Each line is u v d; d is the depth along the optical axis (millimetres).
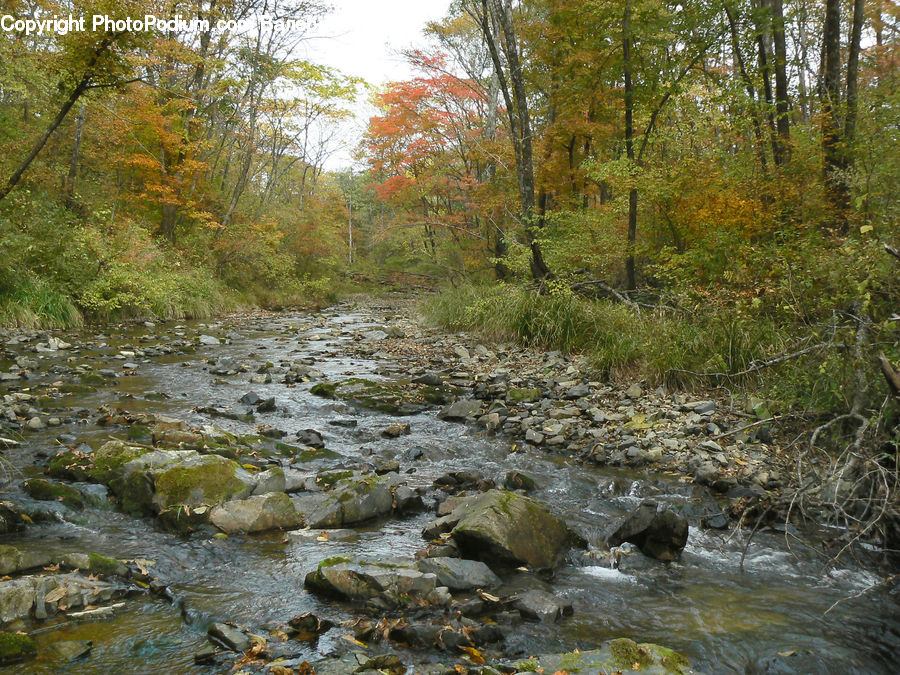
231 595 3680
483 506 4488
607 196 19359
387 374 10945
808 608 3811
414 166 26719
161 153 22344
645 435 7184
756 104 11516
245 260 26703
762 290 8430
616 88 16906
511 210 21641
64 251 15984
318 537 4559
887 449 4980
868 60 15531
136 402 8141
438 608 3551
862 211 7742
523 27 18250
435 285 32250
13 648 2979
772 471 6031
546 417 8070
